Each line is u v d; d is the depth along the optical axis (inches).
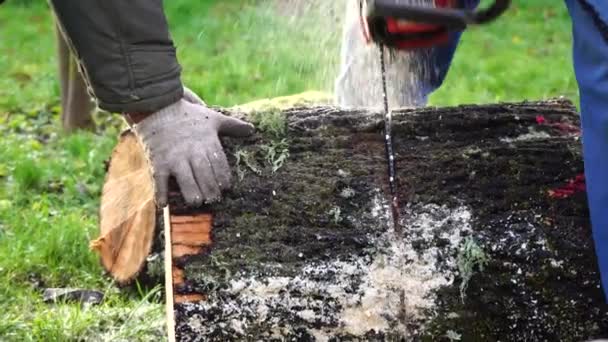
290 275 120.3
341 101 155.9
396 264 121.1
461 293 120.9
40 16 571.2
